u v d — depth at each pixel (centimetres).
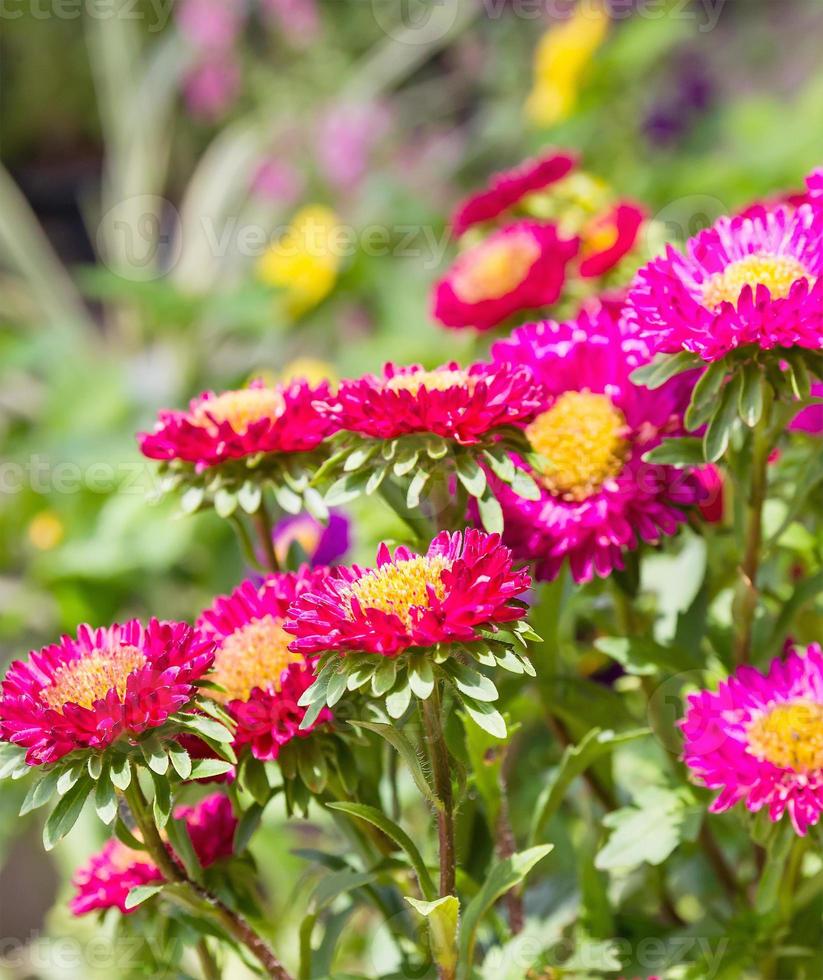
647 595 85
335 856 78
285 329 193
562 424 76
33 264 229
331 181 239
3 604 170
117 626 71
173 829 72
